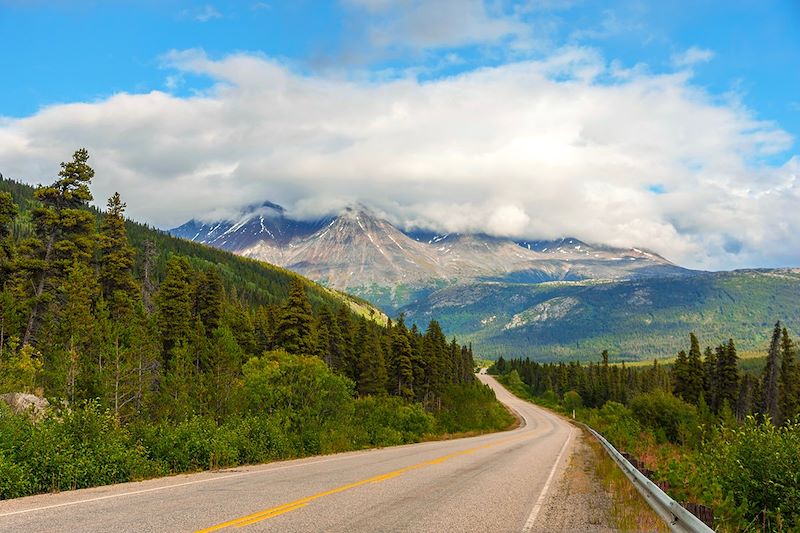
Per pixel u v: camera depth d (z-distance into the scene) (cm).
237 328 6531
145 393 2370
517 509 1080
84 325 2733
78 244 4397
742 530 908
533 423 7962
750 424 1170
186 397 2392
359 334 8181
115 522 805
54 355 2455
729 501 933
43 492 1127
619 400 13188
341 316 8075
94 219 4472
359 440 2888
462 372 12838
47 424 1309
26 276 4241
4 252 4269
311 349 5669
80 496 1052
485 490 1320
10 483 1063
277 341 5644
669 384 13050
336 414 2977
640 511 1084
